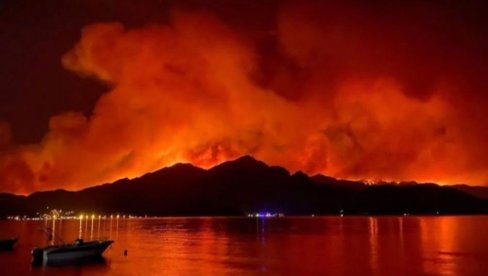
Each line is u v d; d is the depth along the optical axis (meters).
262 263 56.78
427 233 111.00
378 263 56.47
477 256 62.59
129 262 57.44
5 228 155.75
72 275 48.56
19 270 51.53
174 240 93.94
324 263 56.56
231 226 165.50
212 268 52.62
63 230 141.75
